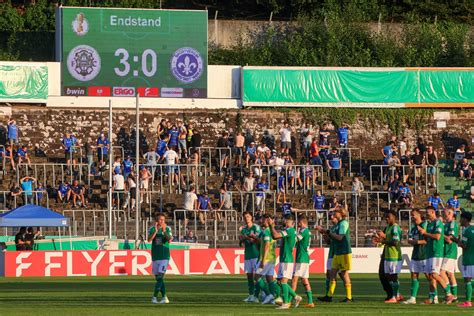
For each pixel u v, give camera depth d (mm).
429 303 38312
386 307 36188
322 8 108000
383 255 39375
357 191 81188
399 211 82188
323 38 103875
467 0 116125
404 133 95312
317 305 37344
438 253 37812
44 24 102688
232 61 101625
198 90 93875
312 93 94812
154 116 91438
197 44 93875
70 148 84500
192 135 87375
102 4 107500
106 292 45562
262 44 103500
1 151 84750
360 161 90625
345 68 95438
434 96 96250
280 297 37375
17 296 42906
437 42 104938
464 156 89500
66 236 73875
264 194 81375
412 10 114750
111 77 92250
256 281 38750
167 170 84125
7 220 65438
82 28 91938
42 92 91000
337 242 39125
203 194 79125
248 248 39594
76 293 44875
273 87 94438
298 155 91188
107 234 77250
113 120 90562
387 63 101375
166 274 63375
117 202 80312
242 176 85938
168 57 93188
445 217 38500
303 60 101375
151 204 81625
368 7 111938
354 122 94812
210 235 78125
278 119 93562
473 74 96938
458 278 58750
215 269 64188
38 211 66375
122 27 92438
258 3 111750
